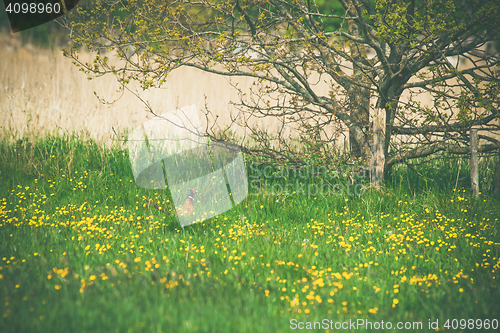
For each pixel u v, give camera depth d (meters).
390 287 3.87
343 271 4.20
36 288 3.57
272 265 4.22
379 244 4.81
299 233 5.30
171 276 3.88
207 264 4.21
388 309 3.44
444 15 5.74
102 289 3.59
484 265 4.30
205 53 5.94
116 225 5.42
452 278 4.04
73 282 3.70
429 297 3.65
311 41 6.26
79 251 4.57
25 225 5.46
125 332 2.93
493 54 6.10
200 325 3.03
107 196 6.73
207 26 6.62
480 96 5.61
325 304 3.51
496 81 5.53
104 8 6.09
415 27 5.29
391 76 6.21
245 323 3.07
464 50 6.07
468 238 5.06
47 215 5.76
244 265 4.20
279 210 6.12
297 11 6.25
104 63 5.99
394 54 6.43
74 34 6.14
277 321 3.15
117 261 4.17
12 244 4.69
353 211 6.02
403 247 4.82
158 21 6.04
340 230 5.34
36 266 4.07
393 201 6.25
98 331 2.91
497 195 6.52
